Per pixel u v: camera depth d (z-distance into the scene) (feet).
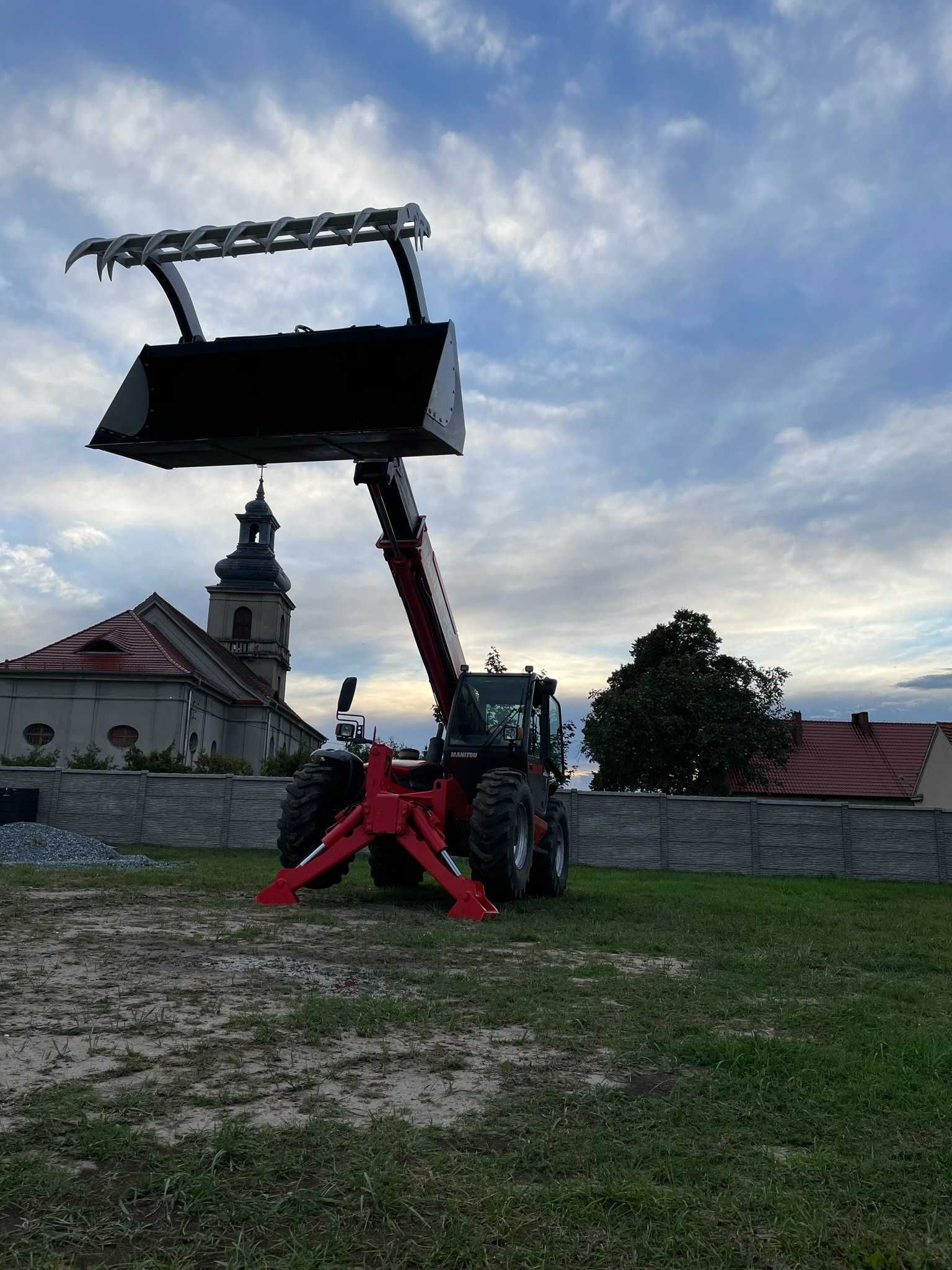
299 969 16.06
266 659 174.19
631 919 26.40
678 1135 8.48
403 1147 7.83
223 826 63.72
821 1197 7.22
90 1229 6.25
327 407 22.30
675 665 106.93
